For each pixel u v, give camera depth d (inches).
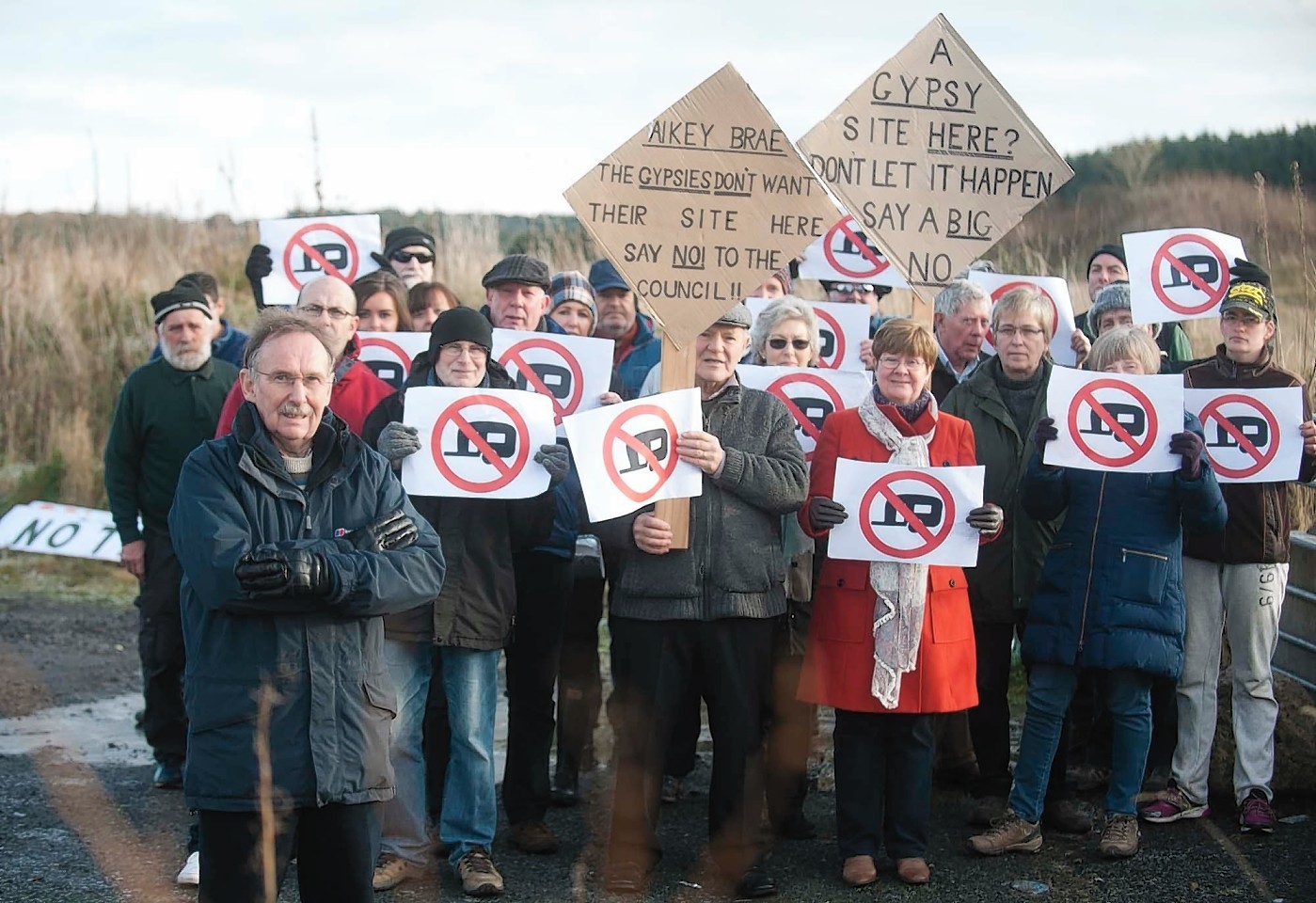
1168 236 275.7
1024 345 234.8
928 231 224.8
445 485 201.9
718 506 207.0
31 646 365.1
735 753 203.9
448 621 201.6
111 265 593.0
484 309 284.0
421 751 206.2
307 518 151.5
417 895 200.7
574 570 253.1
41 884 204.1
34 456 512.4
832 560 212.7
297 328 152.3
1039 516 219.6
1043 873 210.1
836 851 223.1
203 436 257.1
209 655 145.3
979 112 224.4
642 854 204.5
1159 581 212.8
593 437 202.5
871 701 205.6
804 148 221.6
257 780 141.9
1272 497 226.1
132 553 256.5
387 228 609.9
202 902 144.2
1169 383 210.5
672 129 211.5
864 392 241.4
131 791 253.3
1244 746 227.5
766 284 301.9
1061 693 217.5
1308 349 293.3
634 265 211.6
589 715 261.3
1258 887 202.4
